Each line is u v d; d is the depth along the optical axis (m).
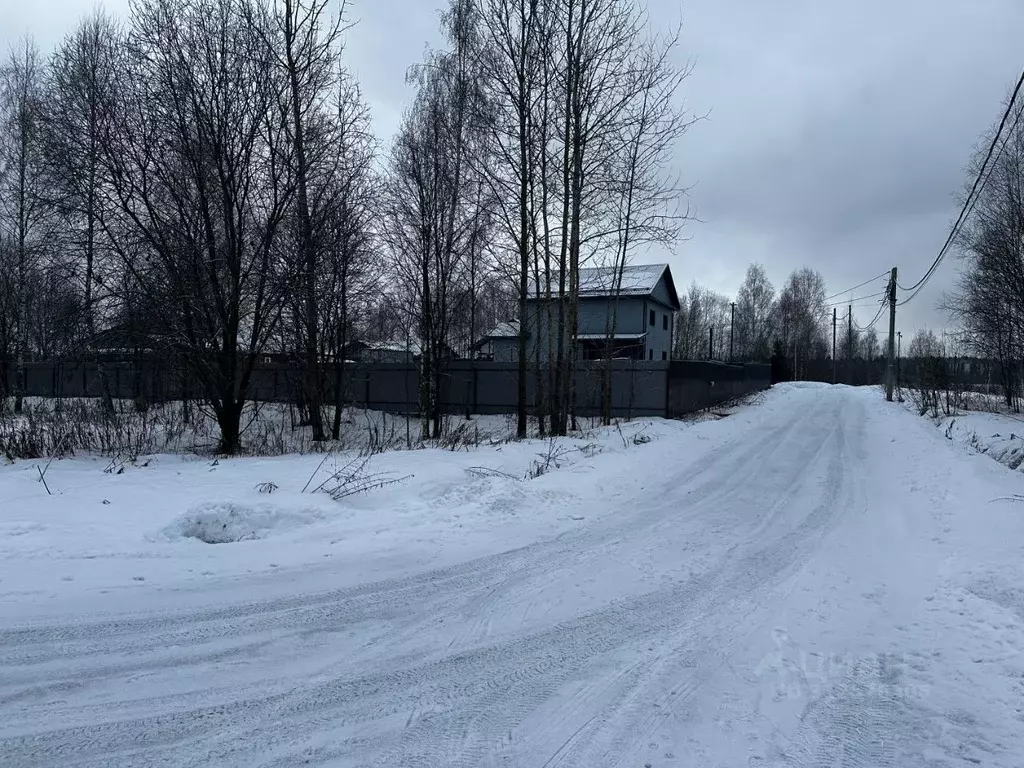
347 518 8.55
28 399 24.92
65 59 17.00
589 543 7.85
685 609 5.69
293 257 15.30
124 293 14.13
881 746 3.53
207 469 11.84
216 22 14.46
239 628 5.08
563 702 4.02
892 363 38.06
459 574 6.57
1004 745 3.53
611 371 23.14
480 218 19.66
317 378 18.42
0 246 21.27
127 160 14.16
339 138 15.91
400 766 3.30
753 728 3.72
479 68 17.91
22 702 3.88
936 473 12.27
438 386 20.44
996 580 5.99
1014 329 26.27
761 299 81.81
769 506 10.16
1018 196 23.84
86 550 6.80
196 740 3.51
